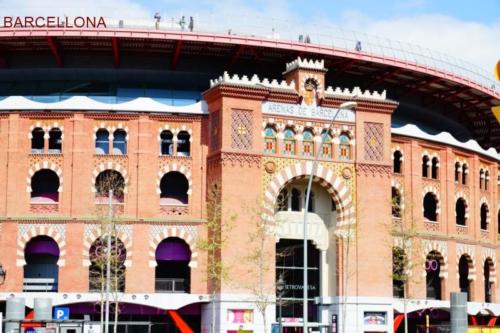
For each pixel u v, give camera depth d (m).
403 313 70.00
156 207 64.31
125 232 63.59
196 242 64.00
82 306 64.06
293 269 66.94
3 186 63.84
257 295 59.28
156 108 65.19
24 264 63.00
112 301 62.12
